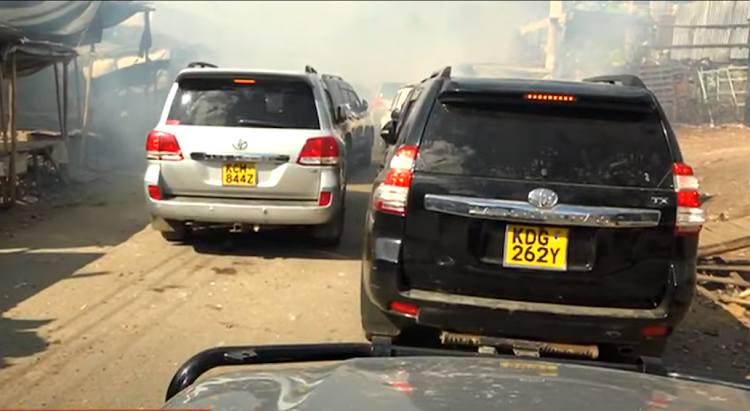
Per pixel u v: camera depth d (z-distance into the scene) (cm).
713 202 976
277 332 536
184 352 492
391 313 409
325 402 203
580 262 396
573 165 400
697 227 402
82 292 612
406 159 408
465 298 397
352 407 199
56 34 1345
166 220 738
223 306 589
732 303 644
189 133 702
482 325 395
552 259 395
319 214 715
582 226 392
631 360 417
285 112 730
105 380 445
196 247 772
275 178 706
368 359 254
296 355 269
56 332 520
